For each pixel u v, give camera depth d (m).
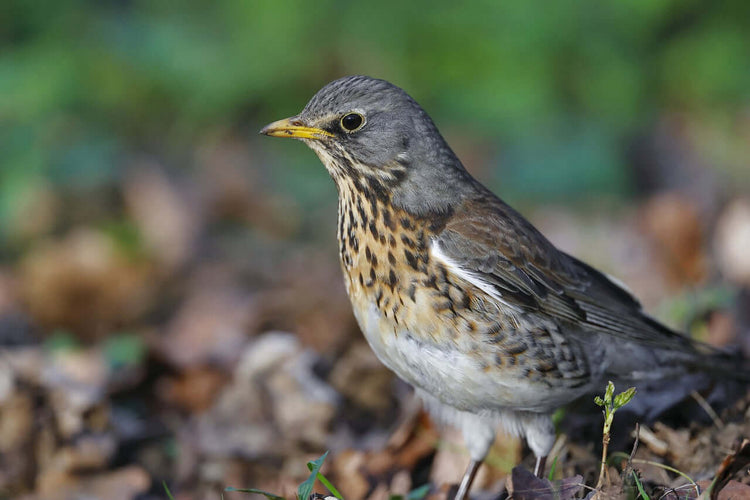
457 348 7.34
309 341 11.89
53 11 17.88
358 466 8.80
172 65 17.42
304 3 17.39
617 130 16.64
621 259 13.38
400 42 17.17
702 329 9.90
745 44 17.36
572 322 7.73
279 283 14.44
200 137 17.58
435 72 17.00
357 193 7.66
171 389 10.71
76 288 14.16
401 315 7.38
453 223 7.57
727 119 16.98
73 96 17.12
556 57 16.88
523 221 8.06
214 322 13.05
